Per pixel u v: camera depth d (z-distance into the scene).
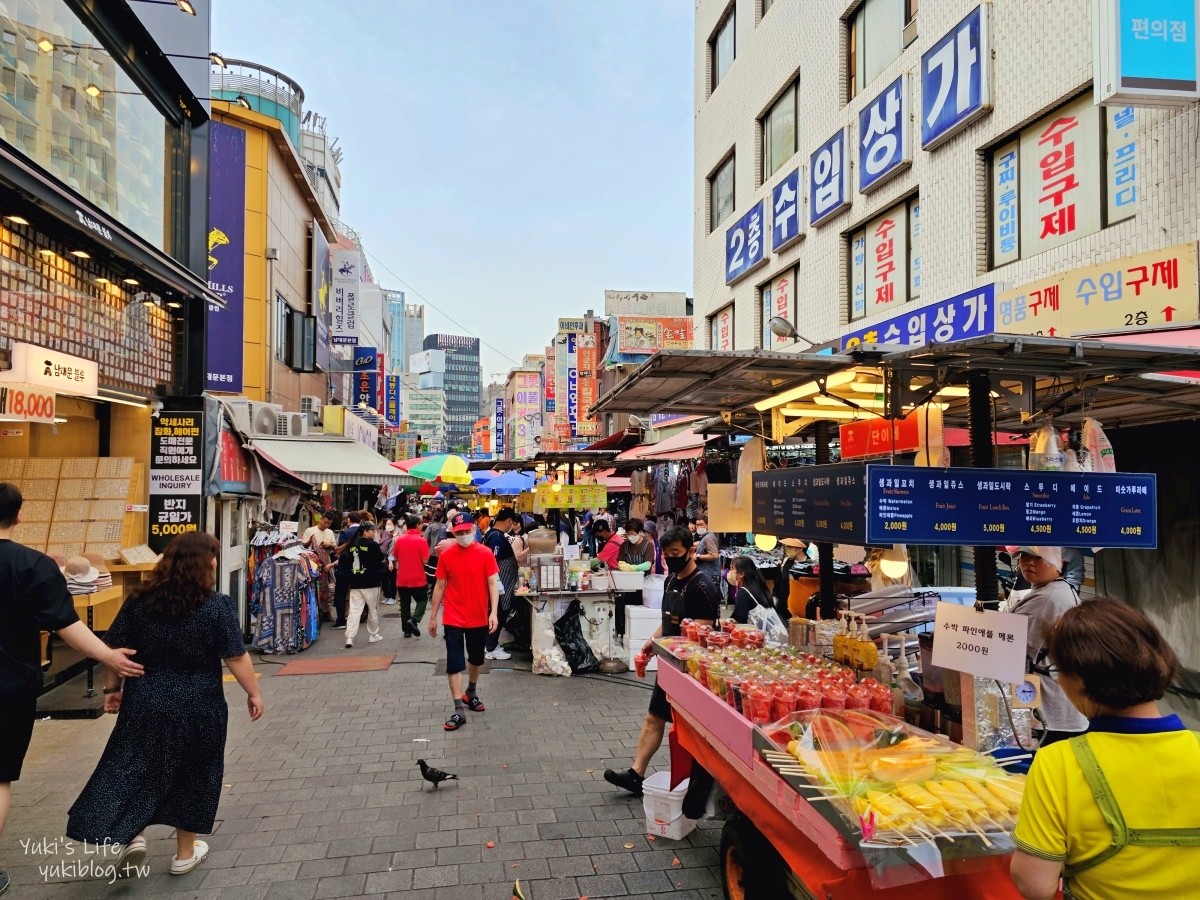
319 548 11.91
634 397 4.43
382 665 8.49
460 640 6.33
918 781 2.47
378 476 13.05
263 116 17.81
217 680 3.73
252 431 14.45
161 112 8.55
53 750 5.43
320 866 3.80
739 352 3.25
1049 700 3.54
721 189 17.64
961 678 3.02
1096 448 3.04
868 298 11.36
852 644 3.69
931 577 10.18
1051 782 1.66
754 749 2.93
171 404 8.60
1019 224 8.16
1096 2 5.51
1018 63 7.99
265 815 4.41
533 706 6.81
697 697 3.66
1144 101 5.48
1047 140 7.74
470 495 31.17
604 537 12.49
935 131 9.20
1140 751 1.61
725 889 3.39
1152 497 2.91
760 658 3.88
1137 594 5.97
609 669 8.21
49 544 7.48
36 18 6.16
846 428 4.12
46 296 6.48
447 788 4.84
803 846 2.62
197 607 3.67
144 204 8.15
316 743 5.73
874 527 2.66
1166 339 4.89
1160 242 6.11
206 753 3.66
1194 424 5.52
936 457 3.34
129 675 3.56
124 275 7.64
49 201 5.64
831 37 12.15
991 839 2.18
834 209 11.78
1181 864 1.53
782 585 9.23
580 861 3.87
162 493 8.35
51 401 5.88
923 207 9.68
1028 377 3.10
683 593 4.96
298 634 9.30
